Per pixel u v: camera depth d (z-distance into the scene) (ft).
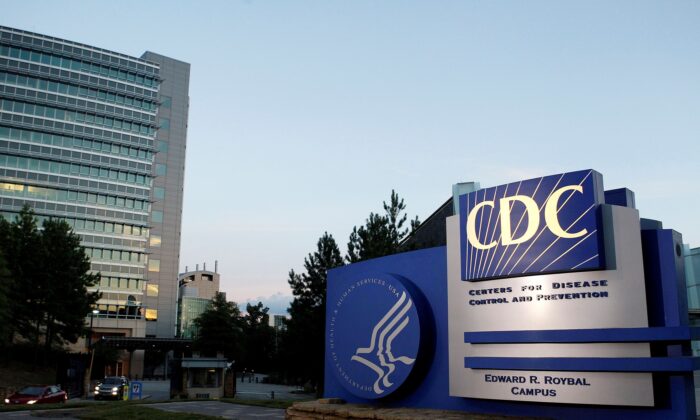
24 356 195.00
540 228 34.58
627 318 31.58
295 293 121.39
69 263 193.16
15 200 310.04
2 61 315.58
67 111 333.01
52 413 81.30
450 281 39.40
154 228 419.54
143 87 362.53
